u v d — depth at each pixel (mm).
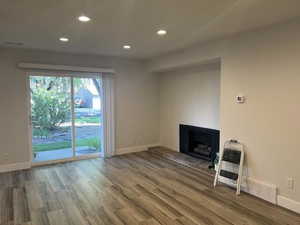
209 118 4801
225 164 3844
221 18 2789
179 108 5613
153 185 3787
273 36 3031
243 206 3059
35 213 2902
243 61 3428
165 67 5242
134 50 4691
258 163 3314
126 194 3439
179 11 2555
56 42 3992
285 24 2891
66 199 3283
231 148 3684
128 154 5793
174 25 3051
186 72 5332
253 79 3307
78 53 5012
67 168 4688
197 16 2717
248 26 3082
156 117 6301
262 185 3252
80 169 4625
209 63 4547
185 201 3207
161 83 6207
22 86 4594
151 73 6117
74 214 2871
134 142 6027
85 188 3670
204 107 4906
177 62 4820
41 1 2289
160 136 6355
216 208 3002
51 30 3281
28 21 2893
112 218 2768
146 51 4801
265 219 2730
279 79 2996
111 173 4383
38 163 4891
